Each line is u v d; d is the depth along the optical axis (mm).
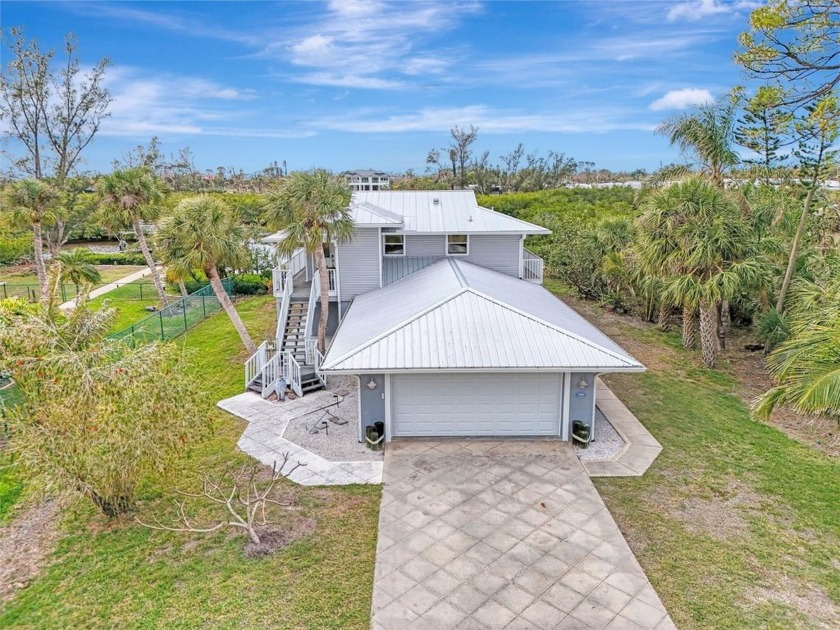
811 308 16891
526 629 8117
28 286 40469
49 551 10297
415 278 20781
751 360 21234
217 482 12547
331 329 22938
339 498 11773
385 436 14367
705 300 18922
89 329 11281
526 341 13836
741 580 9188
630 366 13008
